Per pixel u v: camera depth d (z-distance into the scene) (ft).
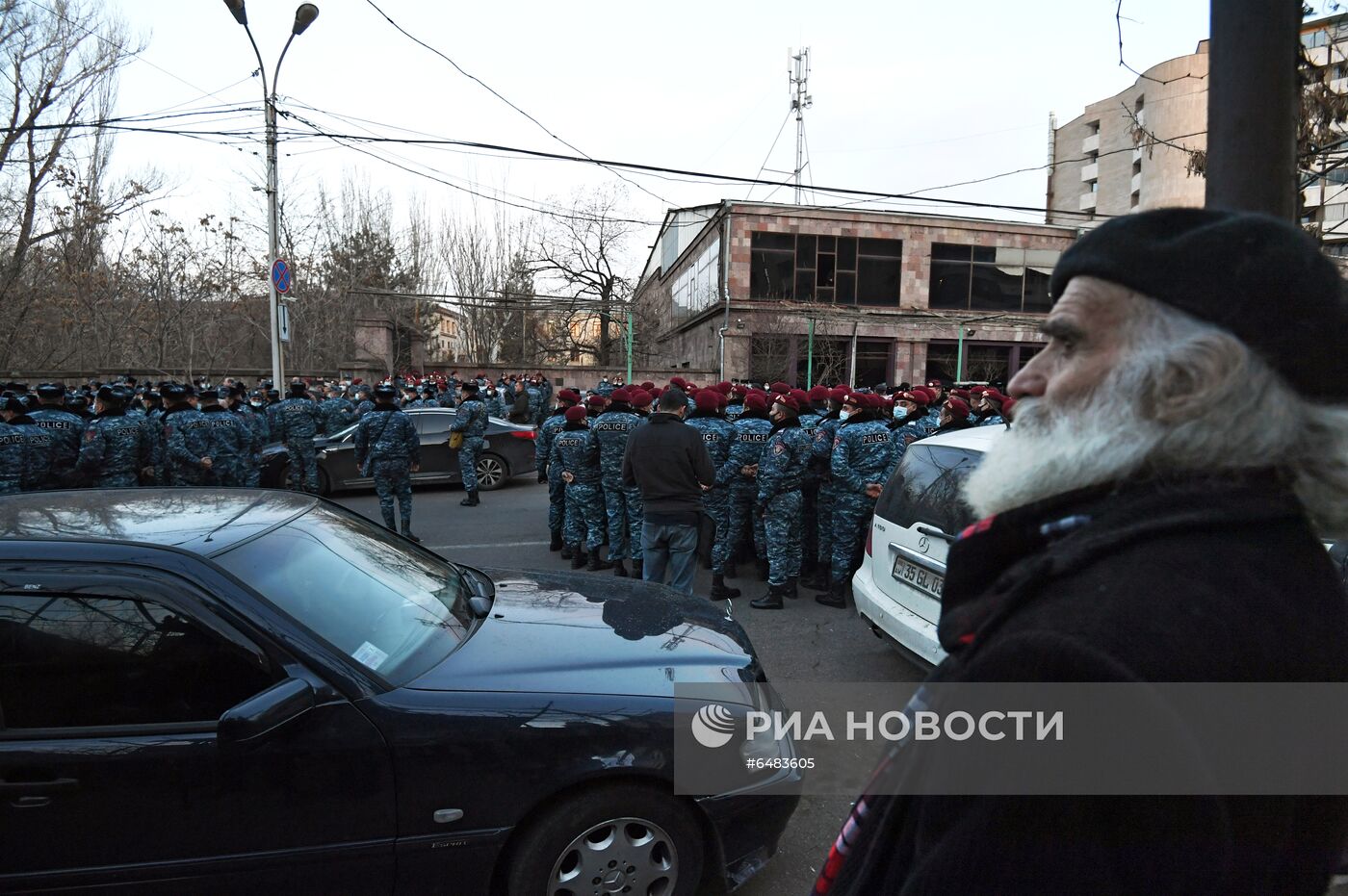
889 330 87.76
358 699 6.86
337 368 79.46
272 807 6.59
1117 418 2.14
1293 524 2.09
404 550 10.09
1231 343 2.02
